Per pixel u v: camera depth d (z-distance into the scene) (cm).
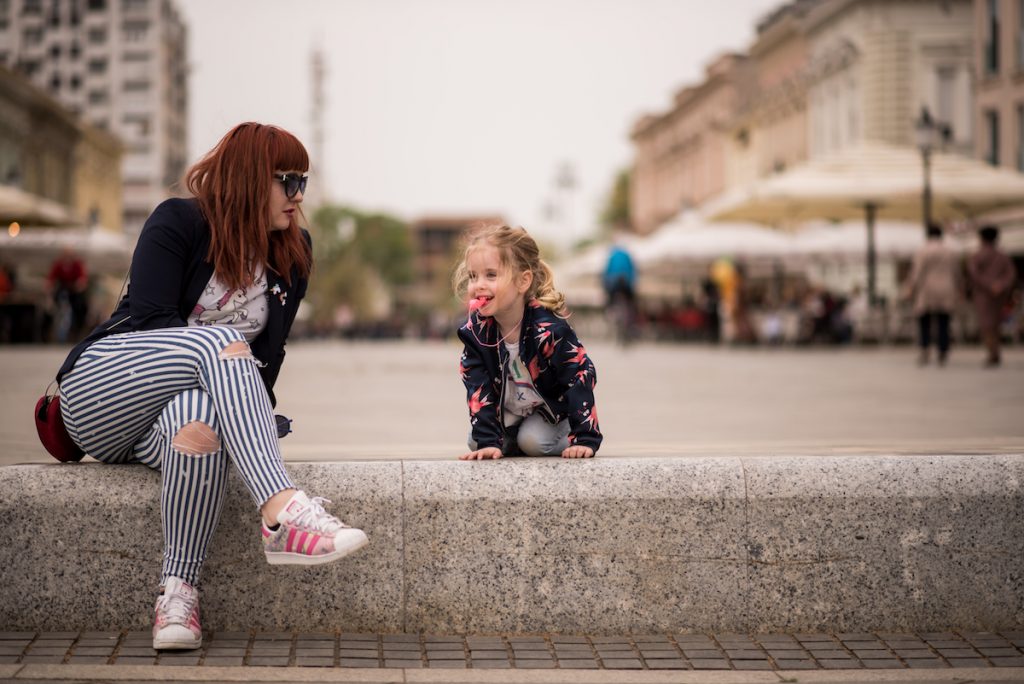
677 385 1300
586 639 391
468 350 418
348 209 12938
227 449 369
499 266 402
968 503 402
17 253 2802
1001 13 3488
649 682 348
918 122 2134
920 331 1650
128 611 390
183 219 392
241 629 392
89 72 8450
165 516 372
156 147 8494
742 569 398
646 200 8012
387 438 744
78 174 6019
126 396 372
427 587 393
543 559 394
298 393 1213
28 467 394
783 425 832
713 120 6338
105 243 2792
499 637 392
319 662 363
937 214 2464
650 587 396
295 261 407
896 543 401
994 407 962
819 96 4769
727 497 397
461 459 405
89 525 388
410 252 13275
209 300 396
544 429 423
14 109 4919
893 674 356
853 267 4206
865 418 880
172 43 8856
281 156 395
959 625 403
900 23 4150
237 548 390
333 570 392
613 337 3634
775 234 2998
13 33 8400
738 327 2806
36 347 2394
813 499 399
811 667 364
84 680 340
